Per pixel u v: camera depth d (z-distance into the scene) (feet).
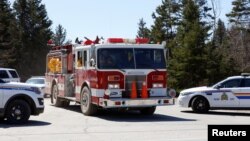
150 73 57.31
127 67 56.44
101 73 55.77
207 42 129.59
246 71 149.79
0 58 205.67
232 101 64.23
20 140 38.75
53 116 59.41
